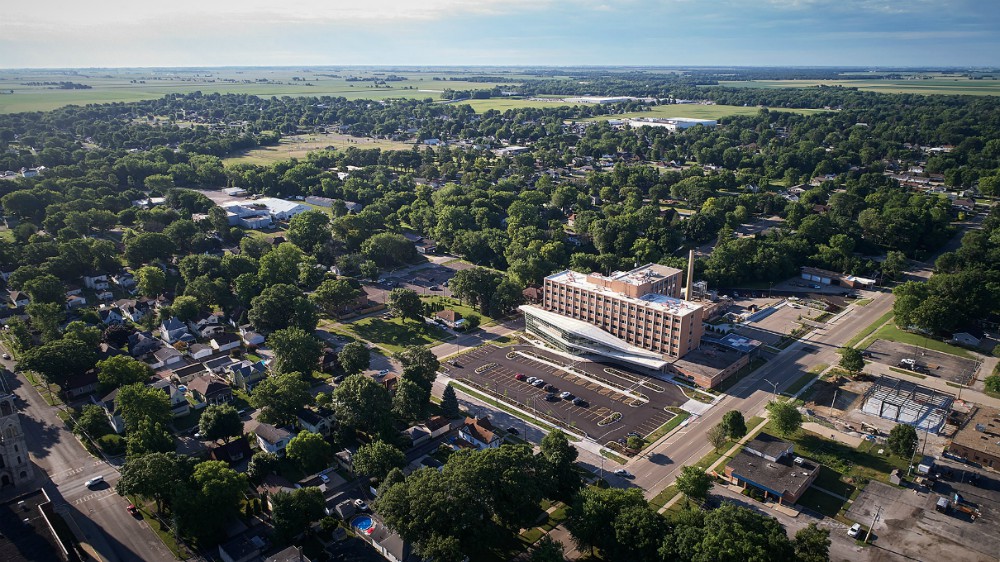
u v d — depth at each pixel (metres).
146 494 159.75
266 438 196.88
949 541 159.50
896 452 193.12
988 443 193.62
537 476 163.12
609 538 147.62
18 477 173.50
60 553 133.88
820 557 138.38
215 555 154.62
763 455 189.75
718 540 136.12
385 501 152.12
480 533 146.75
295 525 154.88
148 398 197.62
